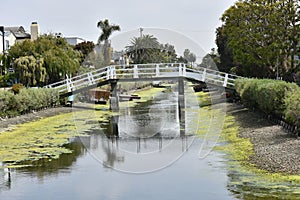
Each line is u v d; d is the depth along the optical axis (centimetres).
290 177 840
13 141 1405
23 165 1037
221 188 798
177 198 754
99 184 855
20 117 2047
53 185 856
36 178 912
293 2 2391
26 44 3047
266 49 2406
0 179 908
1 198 778
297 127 1164
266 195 741
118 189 819
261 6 2450
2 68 3203
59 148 1264
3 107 1973
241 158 1028
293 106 1138
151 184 843
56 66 2938
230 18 2572
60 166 1021
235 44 2531
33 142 1379
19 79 2950
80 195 786
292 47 2405
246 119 1656
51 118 2103
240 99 2223
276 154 1006
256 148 1110
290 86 1404
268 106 1470
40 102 2336
